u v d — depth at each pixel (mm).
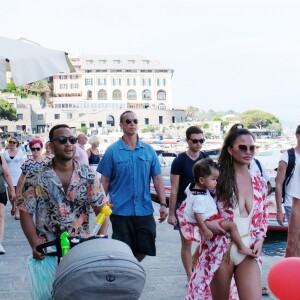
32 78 6473
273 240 14219
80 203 4180
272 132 165500
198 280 4695
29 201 4137
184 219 5184
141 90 167875
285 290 4258
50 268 4027
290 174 7125
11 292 7012
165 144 81438
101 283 3193
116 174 6387
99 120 147875
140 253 6430
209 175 4691
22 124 137000
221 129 151750
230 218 4645
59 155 4094
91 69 165250
